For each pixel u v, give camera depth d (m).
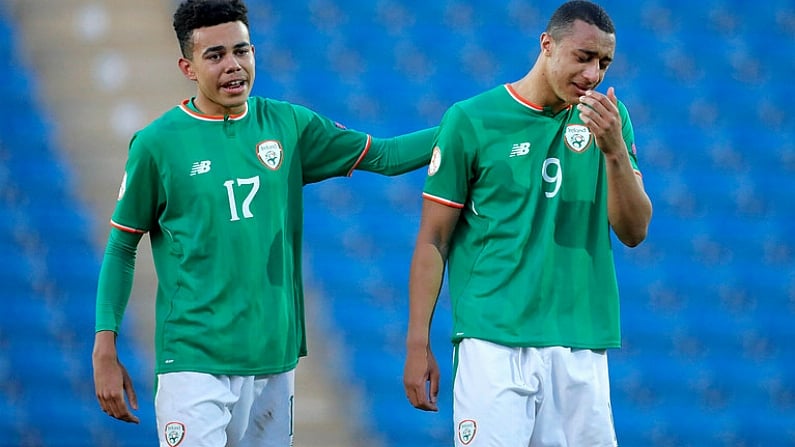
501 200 15.42
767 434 35.44
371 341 34.34
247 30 15.97
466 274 15.58
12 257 35.06
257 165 16.00
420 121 38.25
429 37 39.41
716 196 39.19
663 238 38.22
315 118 16.83
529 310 15.20
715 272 37.91
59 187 36.22
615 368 35.84
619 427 34.81
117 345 33.06
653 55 40.97
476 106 15.60
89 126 37.22
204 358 15.62
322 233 35.75
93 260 35.28
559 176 15.43
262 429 16.25
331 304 34.75
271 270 15.88
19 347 33.72
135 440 32.38
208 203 15.74
